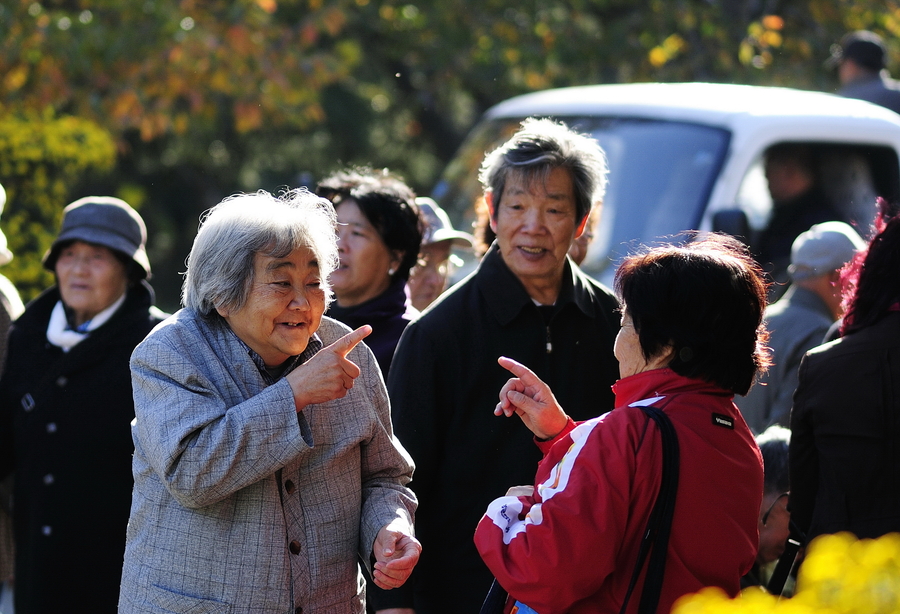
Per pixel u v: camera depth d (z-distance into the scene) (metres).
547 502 4.46
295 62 20.25
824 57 21.78
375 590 6.04
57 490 7.04
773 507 6.91
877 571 3.46
